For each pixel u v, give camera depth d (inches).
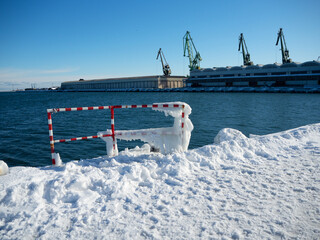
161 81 6619.1
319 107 1953.7
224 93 4778.5
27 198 131.7
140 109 1977.1
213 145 224.2
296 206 123.1
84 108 198.2
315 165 186.9
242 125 1123.9
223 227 106.0
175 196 137.6
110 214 119.3
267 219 111.3
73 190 141.3
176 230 104.8
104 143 676.7
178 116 224.7
